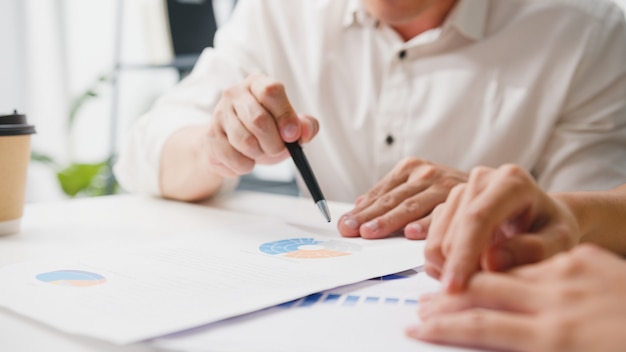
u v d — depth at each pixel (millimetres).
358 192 1126
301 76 1144
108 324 387
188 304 425
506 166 425
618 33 1041
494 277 364
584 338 315
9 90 2611
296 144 739
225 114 764
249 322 400
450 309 373
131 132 1008
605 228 582
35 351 369
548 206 428
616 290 331
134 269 521
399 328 385
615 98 1019
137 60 2867
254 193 1016
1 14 2557
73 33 2846
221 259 559
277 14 1167
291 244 627
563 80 1025
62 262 545
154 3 2766
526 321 336
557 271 351
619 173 979
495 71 1047
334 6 1135
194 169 869
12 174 675
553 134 1043
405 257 572
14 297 446
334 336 374
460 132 1056
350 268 528
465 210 406
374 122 1101
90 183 2291
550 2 1065
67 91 2826
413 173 773
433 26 1082
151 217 794
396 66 1073
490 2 1083
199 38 2158
